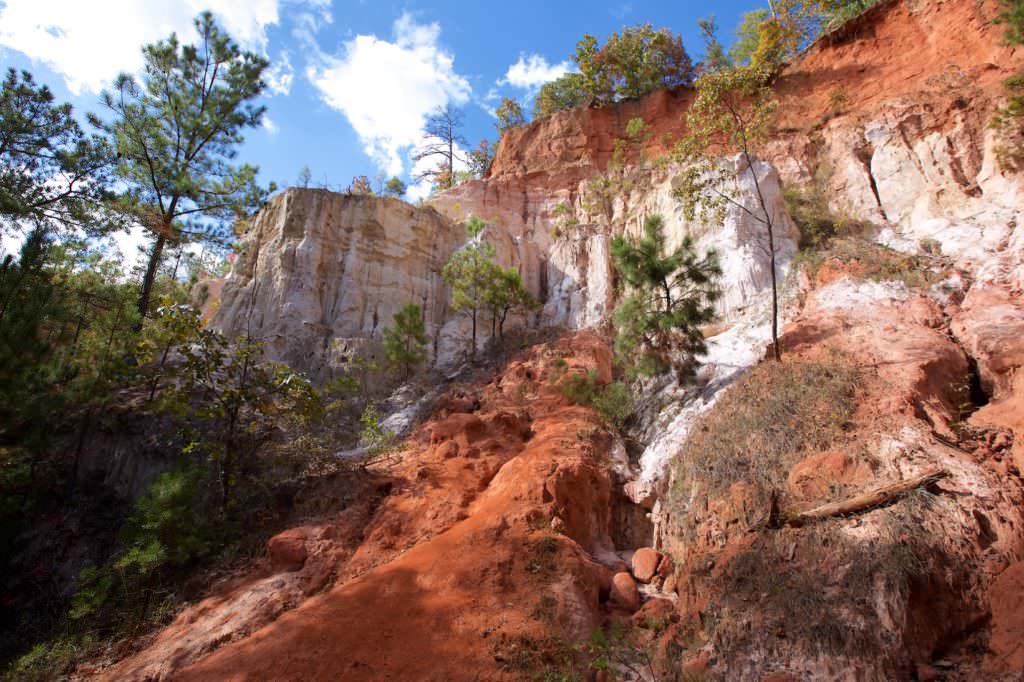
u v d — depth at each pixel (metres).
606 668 7.79
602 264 24.94
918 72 25.22
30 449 15.65
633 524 12.83
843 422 10.73
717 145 26.62
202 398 17.08
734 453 11.51
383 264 25.33
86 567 14.23
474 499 12.66
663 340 15.89
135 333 17.77
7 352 14.48
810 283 17.31
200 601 11.26
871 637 7.01
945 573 7.33
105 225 21.55
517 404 16.95
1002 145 18.41
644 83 35.56
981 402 11.26
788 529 8.89
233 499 13.84
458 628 8.56
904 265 16.00
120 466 16.70
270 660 8.27
